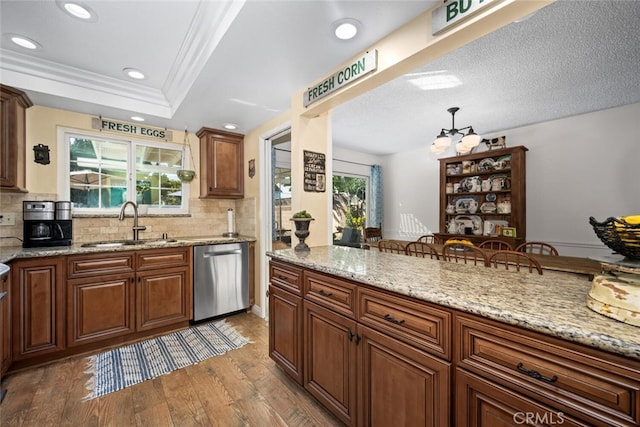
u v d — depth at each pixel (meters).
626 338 0.64
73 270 2.18
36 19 1.70
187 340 2.51
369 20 1.49
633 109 3.26
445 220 4.69
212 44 1.75
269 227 3.22
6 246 2.37
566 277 1.28
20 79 2.18
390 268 1.47
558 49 2.08
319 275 1.59
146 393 1.77
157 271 2.58
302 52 1.78
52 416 1.55
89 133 2.82
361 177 5.92
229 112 2.78
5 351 1.85
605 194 3.46
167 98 2.79
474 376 0.90
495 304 0.89
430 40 1.41
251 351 2.32
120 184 3.04
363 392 1.30
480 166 4.36
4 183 2.16
